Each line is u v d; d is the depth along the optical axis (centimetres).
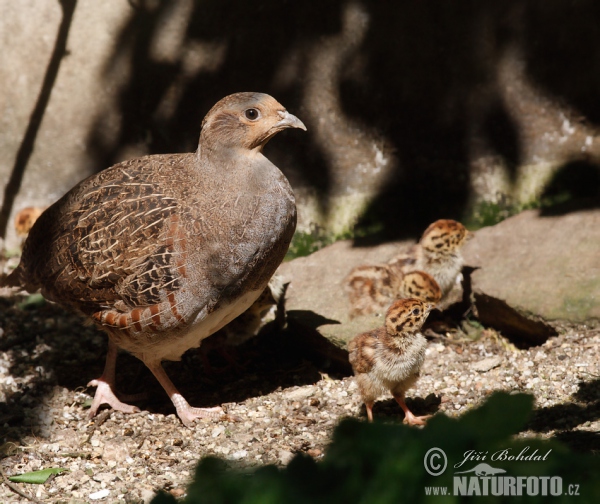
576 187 1316
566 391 872
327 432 854
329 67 1341
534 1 1297
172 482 768
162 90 1363
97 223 861
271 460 781
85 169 1394
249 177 858
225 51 1348
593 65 1298
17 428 902
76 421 929
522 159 1336
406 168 1357
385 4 1318
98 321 877
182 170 886
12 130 1381
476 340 1094
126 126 1377
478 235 1222
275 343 1133
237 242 836
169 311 834
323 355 1052
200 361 1098
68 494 757
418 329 820
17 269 985
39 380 1032
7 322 1201
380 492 288
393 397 928
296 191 1370
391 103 1343
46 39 1352
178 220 830
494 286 1085
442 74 1332
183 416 906
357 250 1275
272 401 953
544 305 1022
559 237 1144
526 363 970
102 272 844
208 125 866
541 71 1316
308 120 1356
